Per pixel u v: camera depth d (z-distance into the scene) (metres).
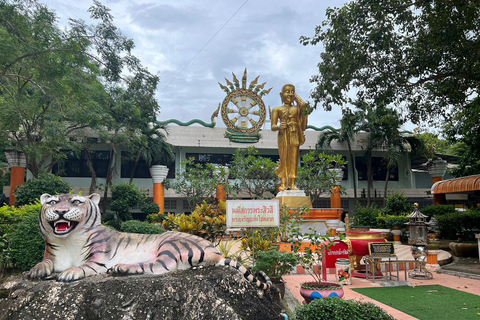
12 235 8.59
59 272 5.15
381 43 11.61
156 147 25.52
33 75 19.45
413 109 13.84
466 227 17.36
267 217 7.14
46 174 19.73
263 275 6.09
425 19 12.02
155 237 5.54
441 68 12.90
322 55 12.43
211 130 29.00
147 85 23.61
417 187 33.53
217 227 8.34
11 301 4.54
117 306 4.38
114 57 20.86
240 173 20.09
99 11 19.17
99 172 27.83
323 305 4.98
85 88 20.31
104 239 5.32
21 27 16.44
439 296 8.10
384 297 8.06
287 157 13.76
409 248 14.85
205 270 5.18
